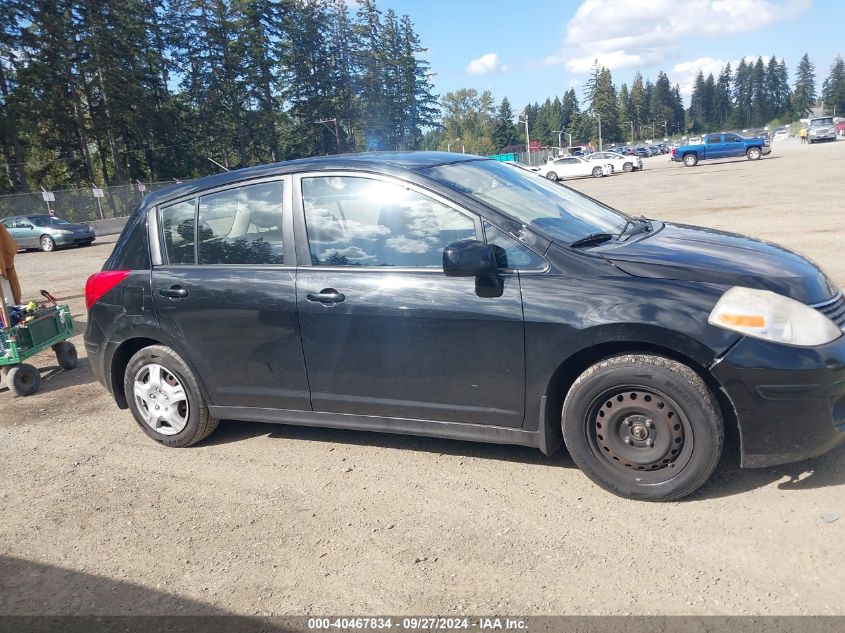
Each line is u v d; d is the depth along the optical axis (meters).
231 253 4.10
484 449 4.00
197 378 4.27
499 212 3.47
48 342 6.48
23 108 44.75
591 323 3.12
